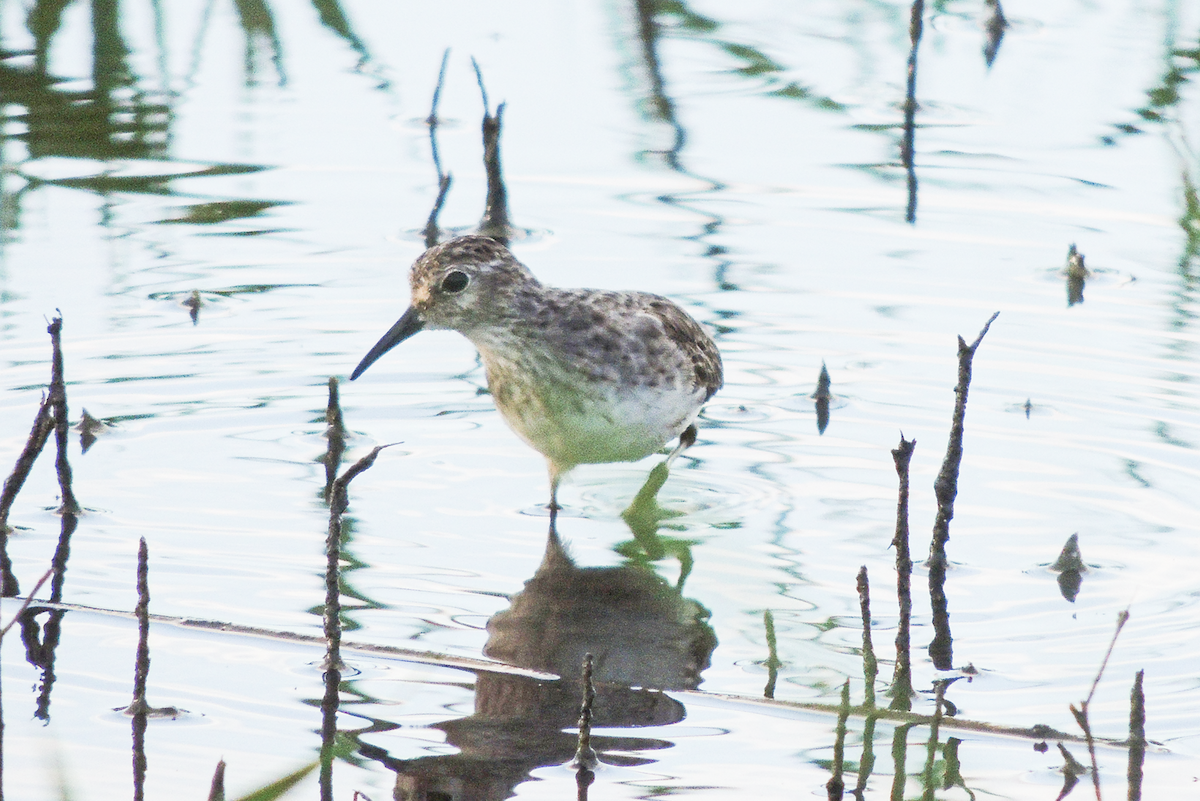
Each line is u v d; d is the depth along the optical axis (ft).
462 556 36.86
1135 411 43.09
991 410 43.47
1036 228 54.13
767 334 47.65
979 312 48.88
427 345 48.19
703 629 33.91
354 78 65.51
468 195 56.59
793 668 32.17
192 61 66.39
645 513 39.22
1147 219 54.54
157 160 58.39
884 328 47.96
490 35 69.97
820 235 53.93
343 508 30.63
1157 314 48.55
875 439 42.47
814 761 28.55
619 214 55.47
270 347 46.85
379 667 31.53
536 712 30.19
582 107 63.67
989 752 28.84
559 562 36.83
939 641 32.91
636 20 71.31
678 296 49.55
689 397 40.78
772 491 40.19
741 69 67.31
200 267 51.08
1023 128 61.36
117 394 43.83
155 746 28.45
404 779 27.68
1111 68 65.57
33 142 59.21
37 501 38.34
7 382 43.75
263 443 42.01
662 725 29.76
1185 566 35.78
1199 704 30.22
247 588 34.73
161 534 37.01
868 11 72.84
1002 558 36.40
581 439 39.88
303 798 26.96
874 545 37.45
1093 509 38.42
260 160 58.75
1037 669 31.78
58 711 29.55
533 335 39.09
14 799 26.71
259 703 30.04
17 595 34.01
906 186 57.31
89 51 66.85
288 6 71.82
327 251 52.42
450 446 42.68
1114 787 27.58
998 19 69.62
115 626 32.91
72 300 48.44
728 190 57.31
